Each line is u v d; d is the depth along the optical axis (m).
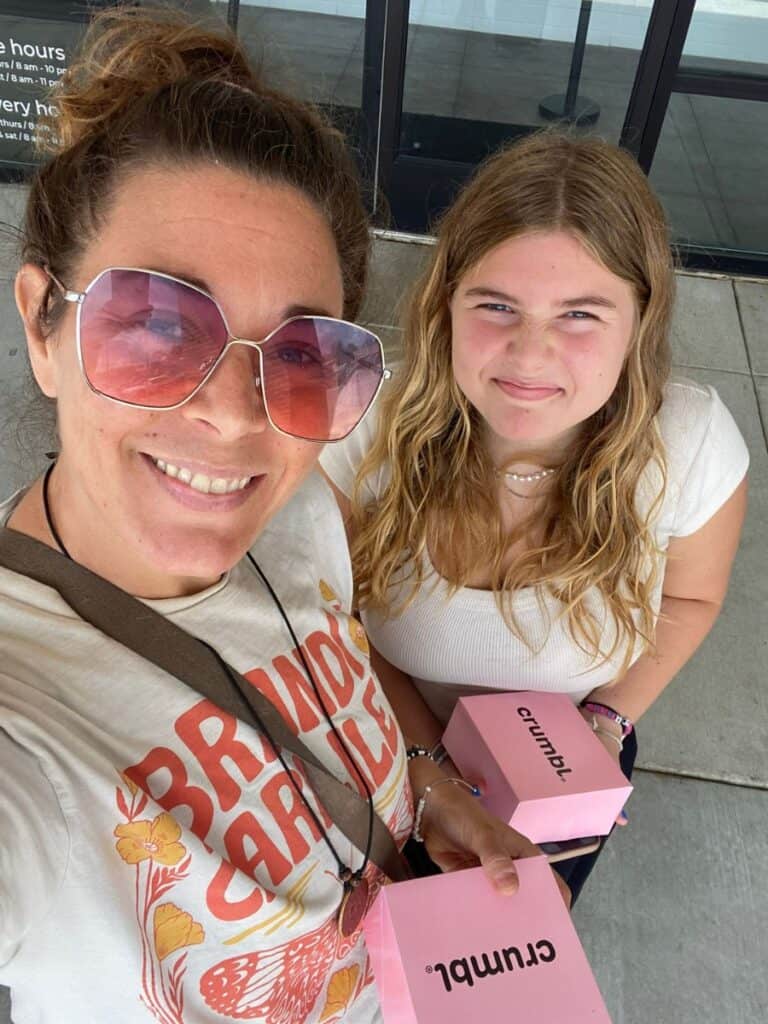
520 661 0.70
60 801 0.32
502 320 0.60
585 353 0.59
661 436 0.66
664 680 0.77
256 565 0.48
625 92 1.86
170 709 0.38
